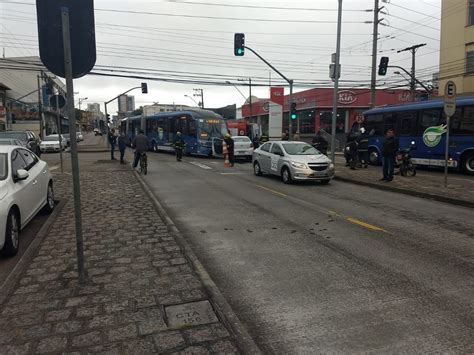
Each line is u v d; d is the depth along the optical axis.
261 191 12.30
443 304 4.25
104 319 3.75
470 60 26.62
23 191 6.59
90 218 7.89
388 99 45.44
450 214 8.88
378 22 28.45
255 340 3.57
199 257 5.84
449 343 3.48
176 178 15.48
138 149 16.78
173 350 3.25
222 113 93.00
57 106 15.83
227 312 3.91
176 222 8.07
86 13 4.25
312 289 4.67
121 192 11.13
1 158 6.68
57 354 3.18
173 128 30.31
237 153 24.58
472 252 6.03
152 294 4.32
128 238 6.45
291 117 22.94
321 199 10.87
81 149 36.69
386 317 3.97
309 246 6.36
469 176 16.00
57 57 4.20
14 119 60.59
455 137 16.91
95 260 5.40
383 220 8.23
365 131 22.02
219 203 10.19
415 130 18.78
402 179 14.70
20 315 3.83
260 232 7.25
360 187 13.43
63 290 4.41
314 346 3.46
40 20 4.12
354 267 5.39
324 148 20.16
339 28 17.59
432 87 40.41
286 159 14.24
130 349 3.25
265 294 4.55
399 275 5.09
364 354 3.33
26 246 6.42
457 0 27.02
